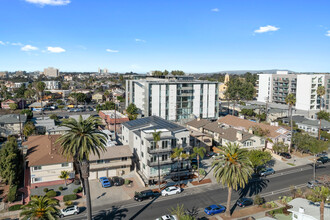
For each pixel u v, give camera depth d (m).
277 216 45.94
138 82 131.00
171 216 44.34
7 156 56.06
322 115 120.75
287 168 71.00
